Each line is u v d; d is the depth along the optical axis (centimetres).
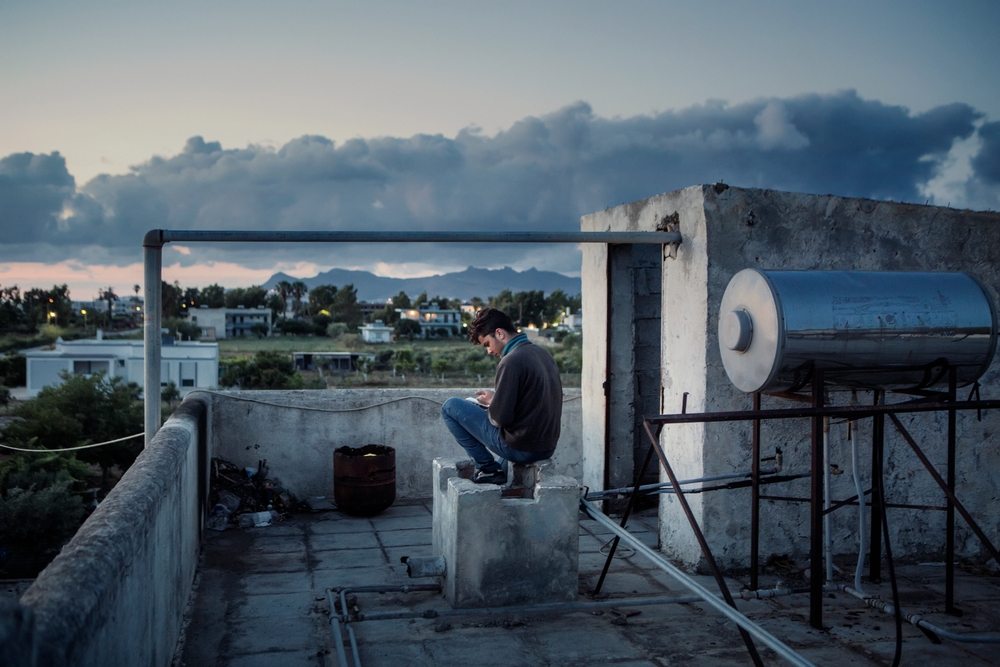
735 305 419
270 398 675
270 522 602
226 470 650
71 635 162
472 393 721
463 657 352
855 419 438
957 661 359
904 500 531
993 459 543
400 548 537
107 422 2492
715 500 490
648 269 675
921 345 391
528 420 416
